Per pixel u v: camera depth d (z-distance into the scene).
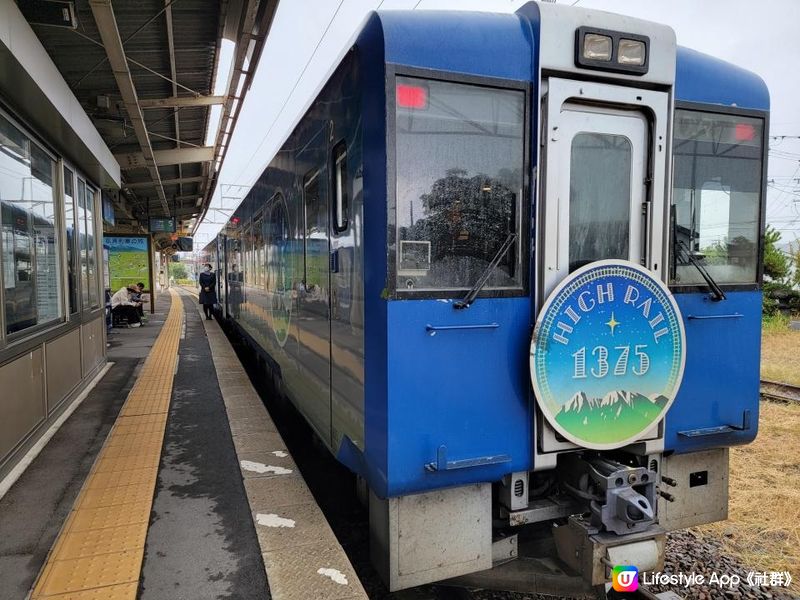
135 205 20.94
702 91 2.91
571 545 2.71
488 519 2.66
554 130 2.57
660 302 2.68
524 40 2.54
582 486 2.76
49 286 5.08
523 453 2.61
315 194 3.62
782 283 22.72
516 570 2.93
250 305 7.88
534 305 2.59
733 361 3.05
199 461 4.12
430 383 2.42
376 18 2.43
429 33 2.40
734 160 3.03
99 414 5.40
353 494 4.48
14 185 4.17
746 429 3.08
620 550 2.56
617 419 2.66
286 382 5.02
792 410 7.25
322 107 3.37
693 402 2.95
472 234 2.52
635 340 2.65
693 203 2.94
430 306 2.41
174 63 8.21
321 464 5.19
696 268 2.95
